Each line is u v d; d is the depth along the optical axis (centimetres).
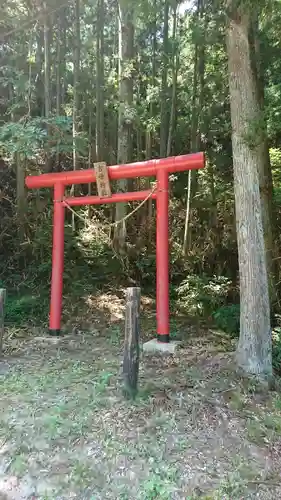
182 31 1012
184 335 680
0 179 1037
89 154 1084
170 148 1053
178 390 426
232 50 477
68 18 1070
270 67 714
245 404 406
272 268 700
